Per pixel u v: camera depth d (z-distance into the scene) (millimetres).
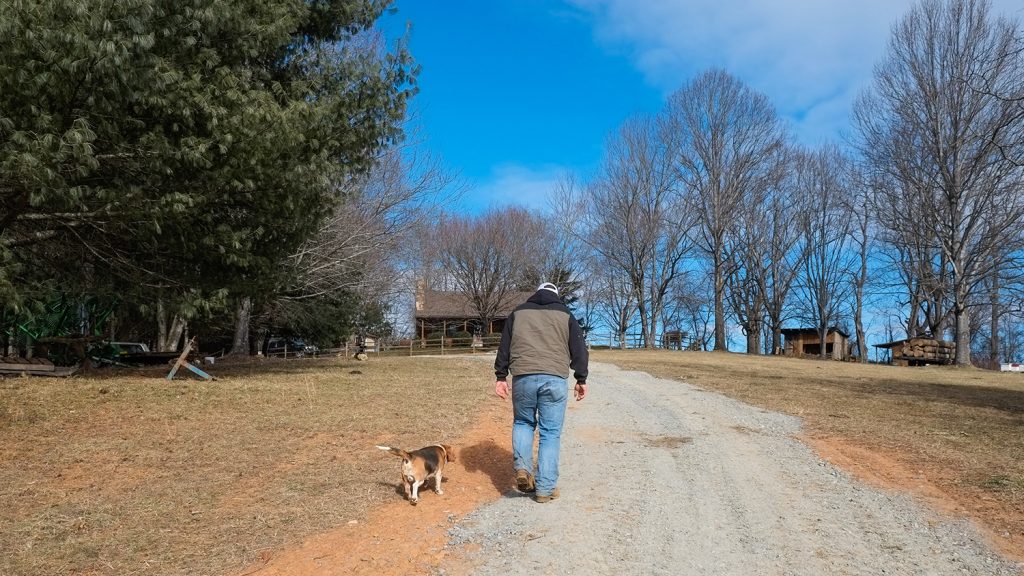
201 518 4793
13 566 3885
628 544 4488
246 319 25062
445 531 4738
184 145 9008
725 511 5234
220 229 10500
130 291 11828
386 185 21750
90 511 4832
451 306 50062
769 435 8484
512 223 46000
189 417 8258
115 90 8109
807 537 4645
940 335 37594
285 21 10820
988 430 8828
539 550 4371
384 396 10844
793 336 51312
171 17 8852
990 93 17828
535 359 5438
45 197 8219
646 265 47750
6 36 7211
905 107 31156
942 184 31969
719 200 41844
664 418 9781
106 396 9281
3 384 9938
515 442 5492
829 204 44812
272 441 7207
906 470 6586
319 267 19656
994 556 4281
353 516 4969
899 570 4062
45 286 11164
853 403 11719
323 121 11453
